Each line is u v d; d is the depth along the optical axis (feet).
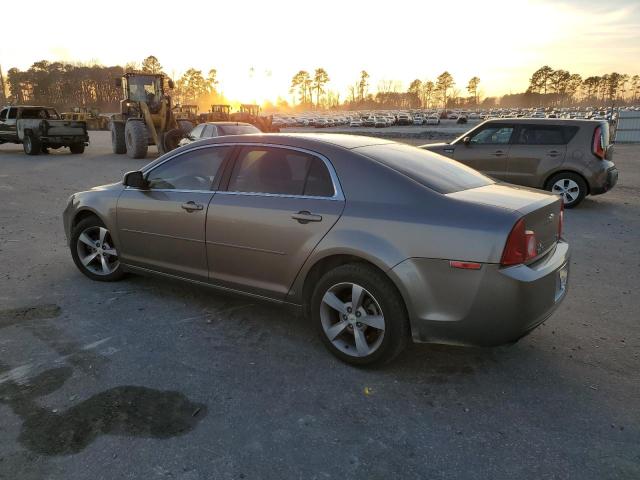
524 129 31.24
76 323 13.71
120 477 8.05
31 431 9.13
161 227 14.53
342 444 8.95
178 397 10.30
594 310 15.05
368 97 616.80
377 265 10.67
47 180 42.86
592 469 8.35
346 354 11.58
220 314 14.42
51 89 387.75
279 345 12.62
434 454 8.71
